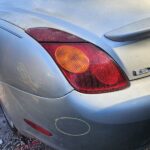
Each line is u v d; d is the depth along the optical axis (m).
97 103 0.88
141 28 0.88
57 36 0.94
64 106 0.90
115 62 0.90
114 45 0.90
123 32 0.88
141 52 0.92
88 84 0.89
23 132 1.15
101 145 0.92
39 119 0.99
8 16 1.11
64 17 1.00
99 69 0.90
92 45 0.91
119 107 0.87
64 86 0.89
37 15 1.05
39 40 0.94
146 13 0.98
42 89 0.93
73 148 0.97
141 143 0.95
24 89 0.98
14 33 1.01
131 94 0.89
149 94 0.89
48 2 1.10
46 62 0.91
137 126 0.90
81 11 1.00
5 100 1.11
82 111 0.88
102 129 0.89
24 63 0.96
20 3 1.17
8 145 1.34
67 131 0.94
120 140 0.92
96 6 1.01
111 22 0.94
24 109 1.02
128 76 0.90
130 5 1.01
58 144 1.00
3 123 1.46
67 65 0.90
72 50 0.91
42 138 1.05
